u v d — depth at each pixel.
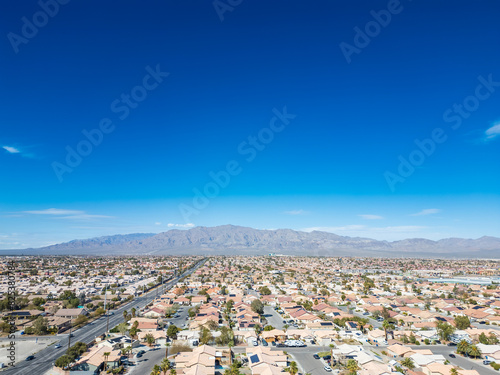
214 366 92.06
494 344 116.75
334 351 107.62
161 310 164.12
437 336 127.88
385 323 127.88
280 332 126.06
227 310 172.50
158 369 85.62
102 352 97.56
